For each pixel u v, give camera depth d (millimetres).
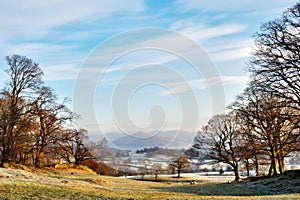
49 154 48094
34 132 43594
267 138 39188
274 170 38969
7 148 37625
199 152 47031
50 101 43375
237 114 41281
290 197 18844
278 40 27500
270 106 32312
